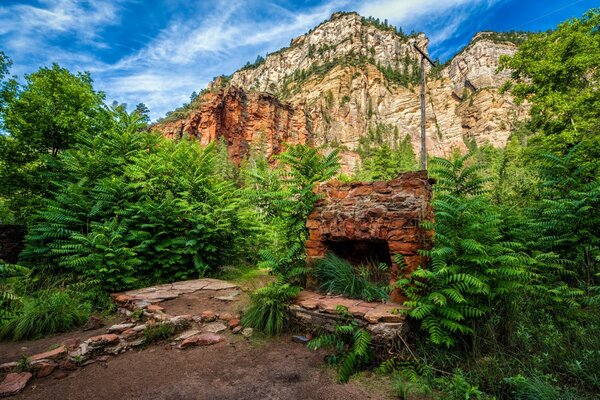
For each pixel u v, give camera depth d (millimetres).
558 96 12711
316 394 2445
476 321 3062
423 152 11656
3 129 9766
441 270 2924
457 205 3695
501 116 87000
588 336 3012
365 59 116062
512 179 11453
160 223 6664
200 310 4516
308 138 86125
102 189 6664
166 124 75062
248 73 156500
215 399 2402
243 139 74062
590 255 3939
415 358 2783
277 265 4141
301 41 155125
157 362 3076
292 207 4871
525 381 2307
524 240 4664
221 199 7930
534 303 3660
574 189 4691
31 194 9477
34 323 3959
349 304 3518
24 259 6227
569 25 13203
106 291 5320
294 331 3654
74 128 9883
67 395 2484
